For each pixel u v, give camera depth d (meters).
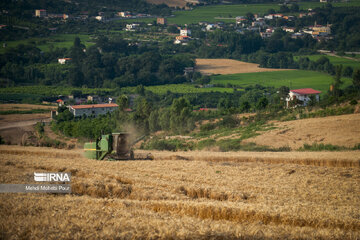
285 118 182.25
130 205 49.53
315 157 95.06
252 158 99.94
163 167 85.25
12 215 42.62
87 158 100.38
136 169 81.38
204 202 50.50
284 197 58.09
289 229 41.50
